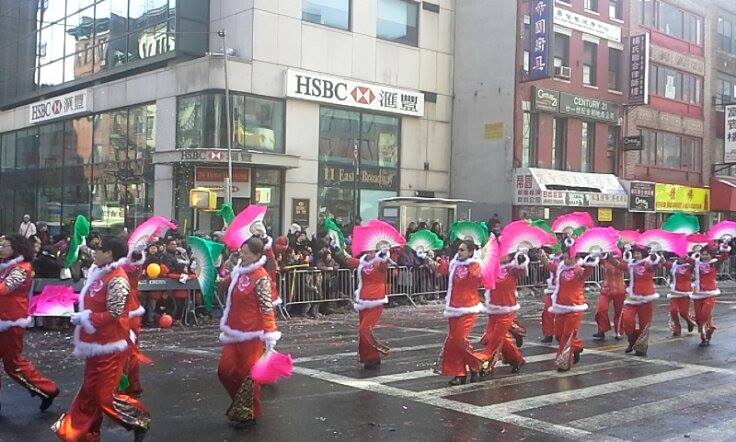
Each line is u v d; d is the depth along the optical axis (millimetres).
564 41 28672
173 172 22094
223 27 22500
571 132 28906
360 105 24250
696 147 36469
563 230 11648
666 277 24719
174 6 22609
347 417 7242
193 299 14148
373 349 9797
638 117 32250
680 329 13844
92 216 26422
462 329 8789
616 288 13133
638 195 30531
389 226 9836
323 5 23578
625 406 7996
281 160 21500
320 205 23391
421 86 26719
